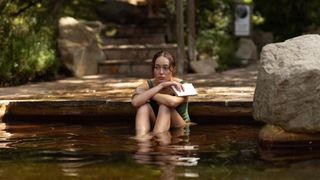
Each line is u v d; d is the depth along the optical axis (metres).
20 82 9.35
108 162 3.64
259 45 14.94
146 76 10.52
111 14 14.64
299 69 4.18
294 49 4.42
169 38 13.80
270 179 3.14
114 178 3.16
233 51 13.36
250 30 13.77
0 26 9.31
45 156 3.91
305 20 15.97
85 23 12.06
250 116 5.59
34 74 9.76
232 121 5.66
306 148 4.27
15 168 3.47
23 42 9.52
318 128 4.23
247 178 3.16
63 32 11.16
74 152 4.06
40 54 9.85
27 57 9.45
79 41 11.17
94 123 5.84
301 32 15.68
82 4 15.07
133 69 11.75
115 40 13.15
